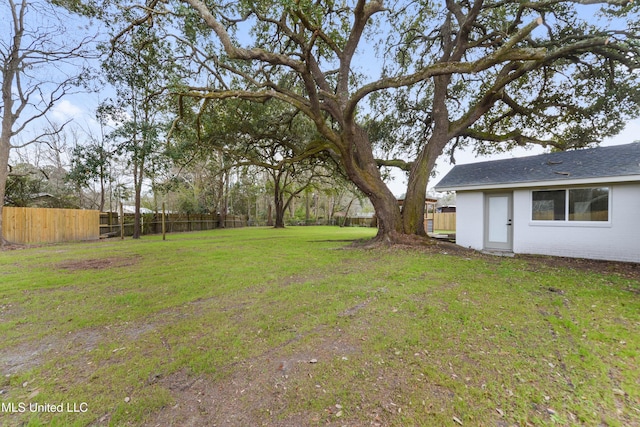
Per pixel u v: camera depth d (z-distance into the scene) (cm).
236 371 246
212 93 733
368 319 349
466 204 999
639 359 256
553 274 571
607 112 958
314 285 504
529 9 869
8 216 1138
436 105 1030
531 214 868
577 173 766
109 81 1004
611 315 355
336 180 1955
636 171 673
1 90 1103
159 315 374
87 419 191
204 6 623
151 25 692
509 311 367
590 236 770
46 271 635
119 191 1568
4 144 1111
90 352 279
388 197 986
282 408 201
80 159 1124
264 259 779
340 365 251
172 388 224
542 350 273
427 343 287
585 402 205
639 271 612
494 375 235
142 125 1145
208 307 402
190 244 1168
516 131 1070
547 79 1030
